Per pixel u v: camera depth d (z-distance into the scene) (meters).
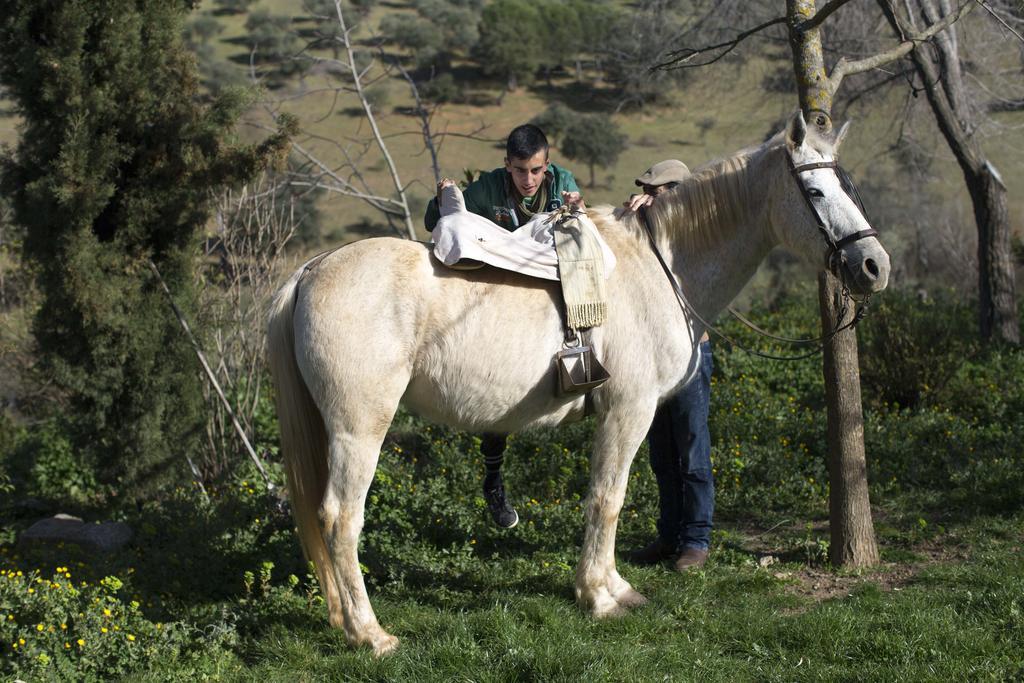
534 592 4.87
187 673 4.06
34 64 5.99
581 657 3.90
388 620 4.56
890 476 7.10
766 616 4.52
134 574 5.31
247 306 8.45
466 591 5.02
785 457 7.39
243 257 8.49
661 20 13.63
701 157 24.16
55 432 8.82
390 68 9.83
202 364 7.22
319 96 26.22
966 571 5.12
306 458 4.26
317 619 4.59
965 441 7.70
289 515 5.99
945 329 9.95
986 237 11.99
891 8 6.36
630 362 4.44
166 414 7.00
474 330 4.15
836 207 4.31
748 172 4.61
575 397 4.46
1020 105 12.38
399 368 4.10
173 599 5.05
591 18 31.58
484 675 3.82
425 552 5.45
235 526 5.83
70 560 5.70
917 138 14.84
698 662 4.05
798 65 5.29
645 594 4.94
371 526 5.82
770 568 5.46
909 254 18.81
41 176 6.37
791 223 4.45
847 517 5.46
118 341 6.62
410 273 4.13
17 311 9.21
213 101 6.98
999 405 8.98
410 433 8.23
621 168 25.47
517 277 4.25
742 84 15.72
